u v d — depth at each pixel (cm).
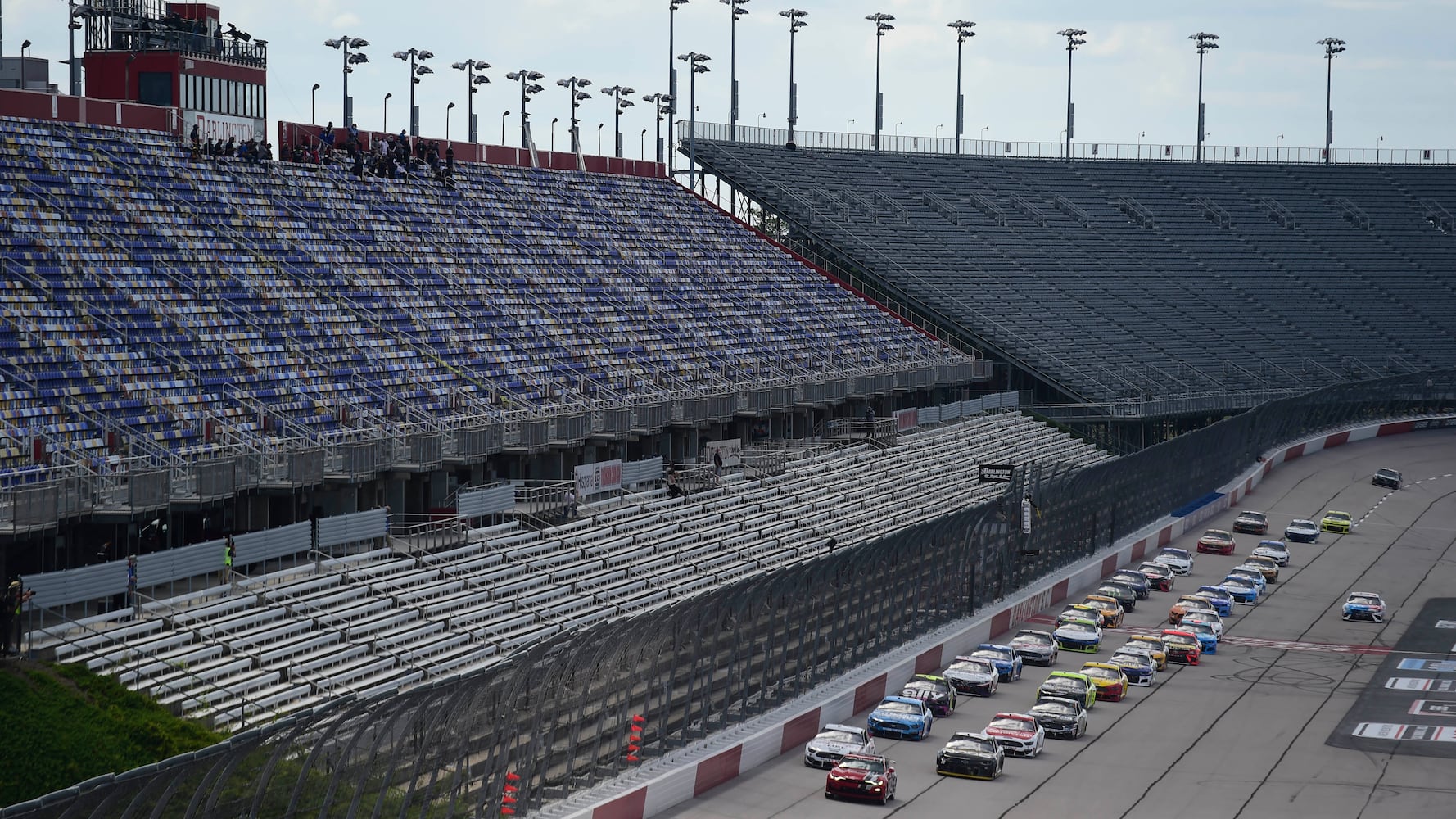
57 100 6694
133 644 3862
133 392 5266
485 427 5938
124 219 6334
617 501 6400
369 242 7538
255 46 8075
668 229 10225
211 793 2612
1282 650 6209
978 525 6116
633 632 3791
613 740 3750
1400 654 6144
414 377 6544
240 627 4166
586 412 6569
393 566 4891
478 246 8256
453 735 3108
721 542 6122
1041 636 5869
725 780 4128
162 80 7531
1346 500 9894
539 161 10062
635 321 8481
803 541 6438
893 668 5116
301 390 5912
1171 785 4341
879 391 9206
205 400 5469
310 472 4984
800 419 8812
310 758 2778
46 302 5488
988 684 5259
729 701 4300
